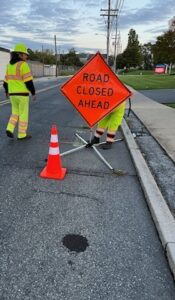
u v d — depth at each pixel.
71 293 2.37
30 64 55.66
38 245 2.93
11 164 5.11
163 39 71.50
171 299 2.36
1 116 9.73
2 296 2.31
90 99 5.51
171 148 6.26
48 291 2.38
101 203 3.86
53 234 3.12
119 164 5.38
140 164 5.14
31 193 4.05
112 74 5.36
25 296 2.32
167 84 32.59
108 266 2.69
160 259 2.81
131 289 2.44
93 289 2.42
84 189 4.26
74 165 5.21
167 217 3.37
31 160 5.35
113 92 5.42
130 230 3.27
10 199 3.85
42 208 3.65
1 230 3.16
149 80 42.97
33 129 8.08
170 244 2.87
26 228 3.21
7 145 6.29
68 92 5.53
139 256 2.84
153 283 2.51
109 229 3.27
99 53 5.33
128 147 6.40
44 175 4.58
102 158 5.40
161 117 10.31
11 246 2.90
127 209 3.73
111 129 6.23
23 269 2.60
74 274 2.57
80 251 2.87
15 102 6.55
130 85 30.86
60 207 3.70
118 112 6.09
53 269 2.62
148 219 3.52
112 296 2.36
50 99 16.42
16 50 6.33
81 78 5.44
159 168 5.12
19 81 6.39
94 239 3.07
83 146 6.20
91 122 5.66
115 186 4.41
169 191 4.17
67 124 9.08
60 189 4.22
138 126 8.82
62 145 6.52
